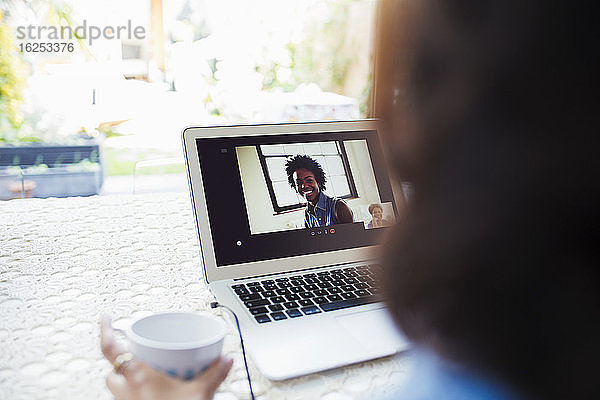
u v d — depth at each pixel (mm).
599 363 280
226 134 736
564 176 264
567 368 285
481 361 309
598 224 269
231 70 2746
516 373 299
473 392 322
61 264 730
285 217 729
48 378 491
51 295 645
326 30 2662
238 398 477
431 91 281
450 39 269
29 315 595
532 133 262
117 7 2559
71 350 535
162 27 2648
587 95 252
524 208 274
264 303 625
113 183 2285
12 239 801
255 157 738
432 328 324
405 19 286
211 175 712
